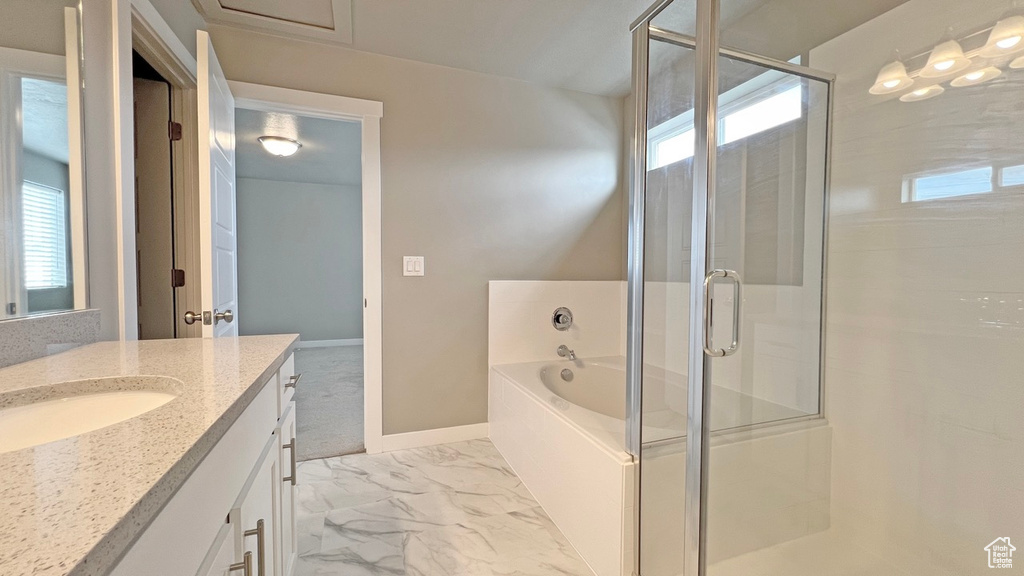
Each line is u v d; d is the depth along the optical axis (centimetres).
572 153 290
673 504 144
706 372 139
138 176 189
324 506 188
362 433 273
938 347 136
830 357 167
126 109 137
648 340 149
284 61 223
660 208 153
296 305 605
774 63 155
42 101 107
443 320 259
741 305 149
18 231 99
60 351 111
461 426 265
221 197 186
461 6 200
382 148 243
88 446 52
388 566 150
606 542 145
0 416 73
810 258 164
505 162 272
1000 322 122
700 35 142
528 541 167
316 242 613
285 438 124
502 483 211
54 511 38
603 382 278
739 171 149
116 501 40
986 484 126
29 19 103
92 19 125
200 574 61
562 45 234
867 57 150
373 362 243
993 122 122
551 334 285
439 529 173
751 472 151
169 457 49
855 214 156
